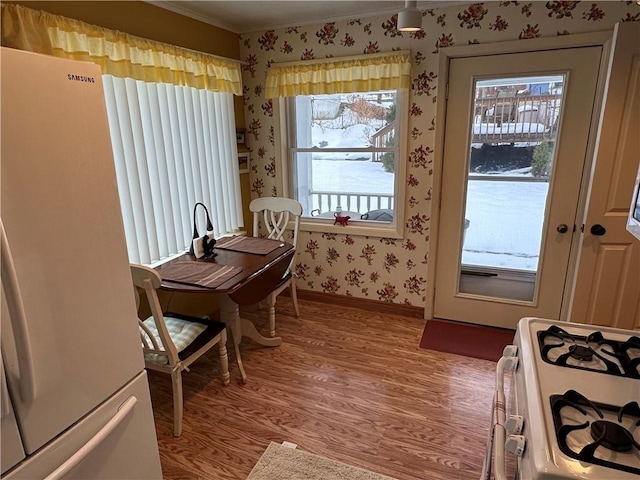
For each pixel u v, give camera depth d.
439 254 3.15
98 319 1.18
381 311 3.45
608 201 2.25
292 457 1.90
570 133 2.60
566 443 0.84
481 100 2.79
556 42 2.48
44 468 1.04
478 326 3.17
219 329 2.31
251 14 2.88
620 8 2.34
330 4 2.70
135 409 1.36
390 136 3.17
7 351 0.91
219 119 3.19
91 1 2.10
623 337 1.26
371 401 2.29
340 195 3.49
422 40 2.80
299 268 3.71
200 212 3.03
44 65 0.97
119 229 1.24
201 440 2.01
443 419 2.13
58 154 1.02
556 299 2.90
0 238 0.85
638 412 0.93
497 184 2.89
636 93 2.08
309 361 2.71
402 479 1.77
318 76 3.10
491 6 2.58
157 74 2.44
